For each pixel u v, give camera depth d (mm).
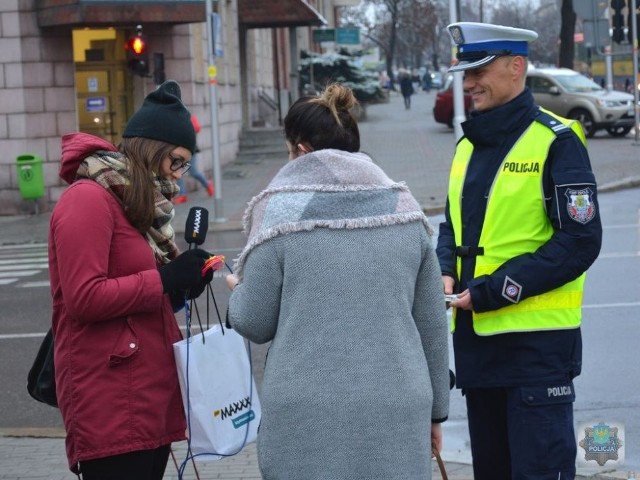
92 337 3613
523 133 4133
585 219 3965
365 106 44844
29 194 20172
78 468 3727
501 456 4316
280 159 28938
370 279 3197
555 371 4090
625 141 28125
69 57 20922
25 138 20609
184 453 6199
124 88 22453
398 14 83250
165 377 3713
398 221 3264
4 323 10672
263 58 37812
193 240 3844
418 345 3283
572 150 4039
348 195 3232
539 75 30016
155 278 3607
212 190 22078
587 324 9086
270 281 3223
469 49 4148
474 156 4262
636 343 8367
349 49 44688
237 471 5848
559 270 3963
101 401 3602
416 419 3205
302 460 3148
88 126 22234
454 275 4234
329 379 3152
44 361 3916
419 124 39219
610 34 28375
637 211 16797
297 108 3367
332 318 3174
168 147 3717
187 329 3875
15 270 14570
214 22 17891
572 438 4121
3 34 20469
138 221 3678
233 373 3844
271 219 3225
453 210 4285
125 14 20000
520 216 4094
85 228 3537
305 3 31359
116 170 3654
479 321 4098
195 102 23172
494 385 4125
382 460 3146
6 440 6633
